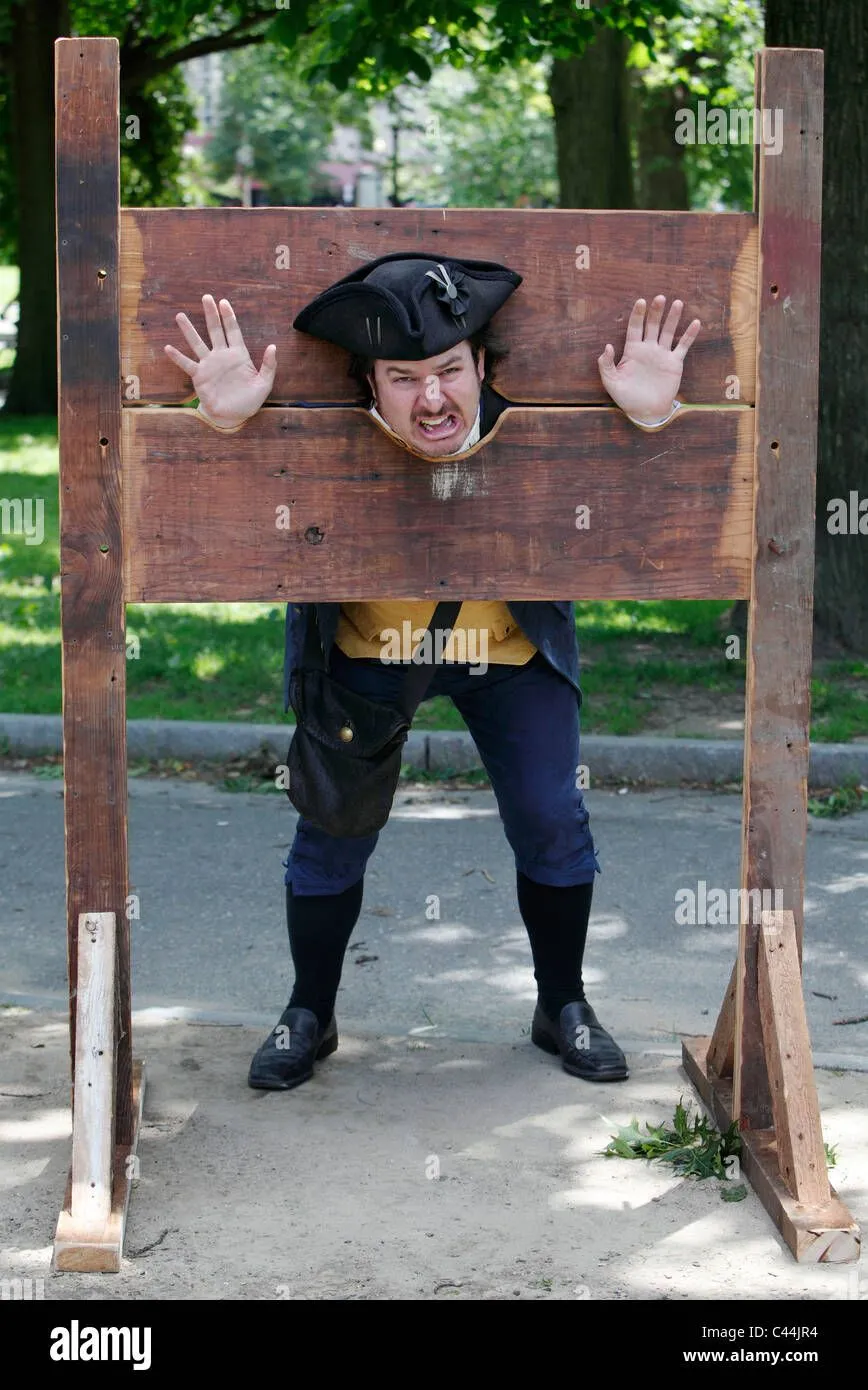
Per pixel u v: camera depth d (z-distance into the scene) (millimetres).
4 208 25031
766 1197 3238
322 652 3564
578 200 16188
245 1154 3475
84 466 3230
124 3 20562
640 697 7699
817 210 3289
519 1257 3041
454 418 3225
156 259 3207
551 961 3979
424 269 3117
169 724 7094
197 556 3293
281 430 3264
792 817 3426
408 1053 4070
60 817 6359
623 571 3371
